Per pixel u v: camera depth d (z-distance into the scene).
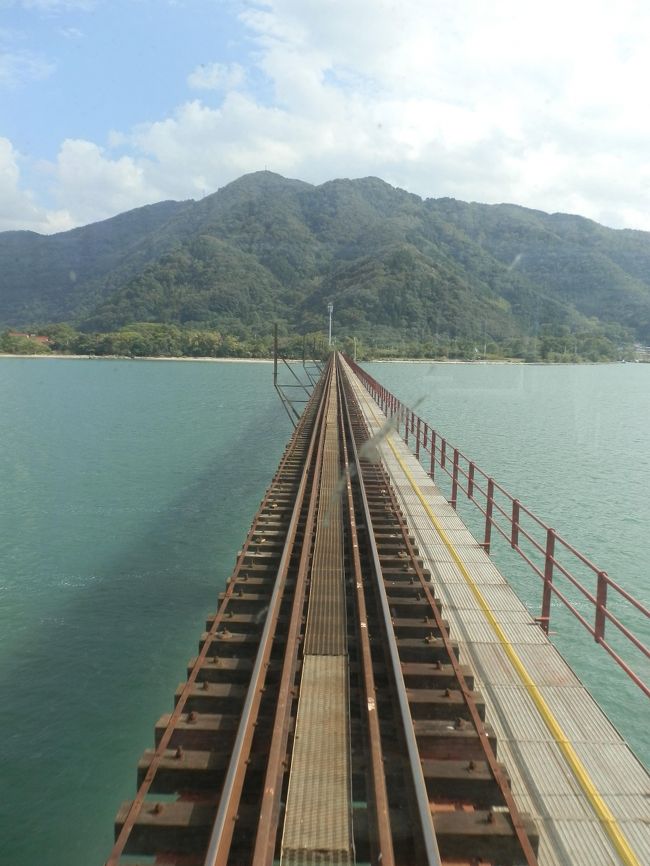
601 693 10.43
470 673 6.24
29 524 18.91
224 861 3.73
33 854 6.91
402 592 8.30
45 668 10.73
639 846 4.41
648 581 15.39
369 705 5.14
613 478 27.05
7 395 63.84
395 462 18.64
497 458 31.80
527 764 5.21
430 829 3.88
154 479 25.27
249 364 130.00
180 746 5.07
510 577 15.40
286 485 14.05
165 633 12.04
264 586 8.38
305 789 4.39
